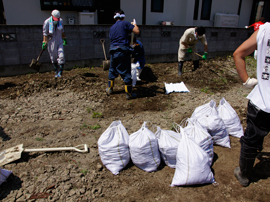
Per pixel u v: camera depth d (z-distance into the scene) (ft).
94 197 8.24
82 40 22.98
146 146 9.18
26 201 7.89
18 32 20.29
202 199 8.21
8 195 8.06
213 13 43.57
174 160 9.64
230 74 23.35
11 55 20.56
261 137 8.00
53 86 17.76
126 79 15.87
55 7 29.37
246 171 8.62
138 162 9.44
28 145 10.93
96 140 11.62
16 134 11.81
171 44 27.43
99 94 16.98
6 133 11.85
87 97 16.47
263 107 7.52
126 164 9.67
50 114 13.91
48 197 8.07
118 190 8.60
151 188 8.72
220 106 12.54
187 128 10.35
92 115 14.02
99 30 23.43
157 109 15.35
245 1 46.73
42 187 8.45
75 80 18.99
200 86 19.88
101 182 8.93
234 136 12.13
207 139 9.78
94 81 19.58
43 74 21.49
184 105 16.07
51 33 18.03
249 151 8.30
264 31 7.34
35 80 18.35
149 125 13.17
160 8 38.29
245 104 16.33
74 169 9.45
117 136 9.57
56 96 16.51
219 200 8.19
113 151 9.30
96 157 10.34
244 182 8.75
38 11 29.12
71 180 8.89
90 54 23.80
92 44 23.56
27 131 12.11
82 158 10.19
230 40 31.73
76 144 11.23
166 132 9.78
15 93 16.70
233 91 19.12
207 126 10.94
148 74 22.00
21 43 20.66
